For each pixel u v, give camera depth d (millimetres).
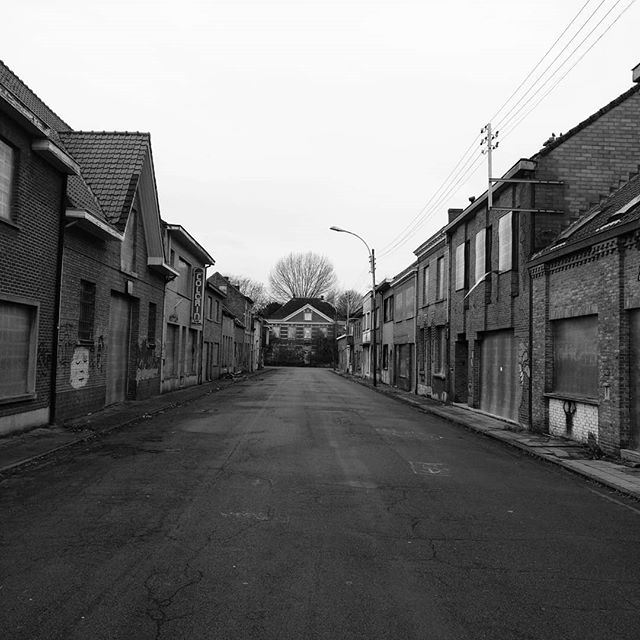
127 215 16125
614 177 15062
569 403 12586
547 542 5762
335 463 9578
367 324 49125
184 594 4266
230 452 10344
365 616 3988
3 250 10812
